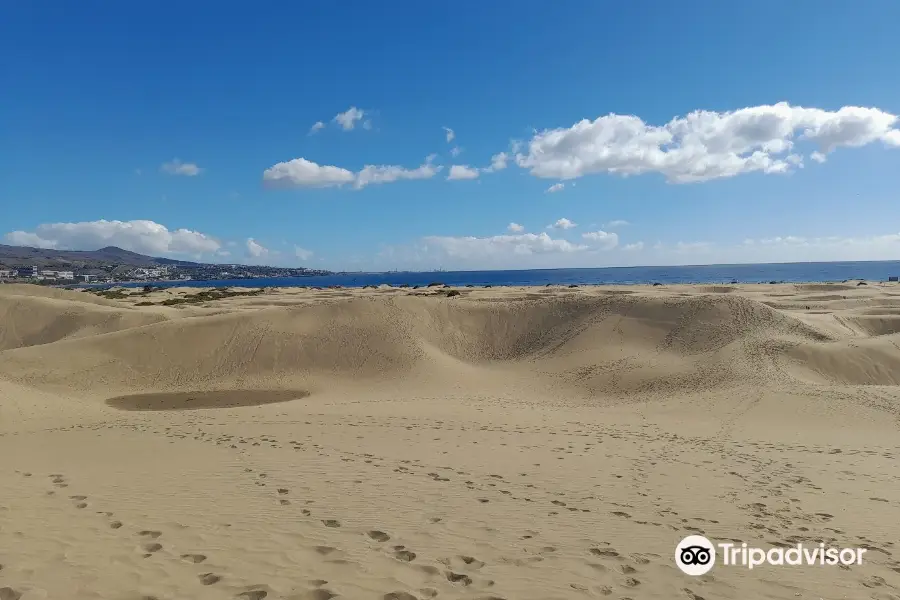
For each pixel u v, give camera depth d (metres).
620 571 4.89
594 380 22.38
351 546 5.11
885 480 8.99
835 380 20.45
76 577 4.21
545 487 7.67
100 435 11.35
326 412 15.48
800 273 198.75
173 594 4.01
